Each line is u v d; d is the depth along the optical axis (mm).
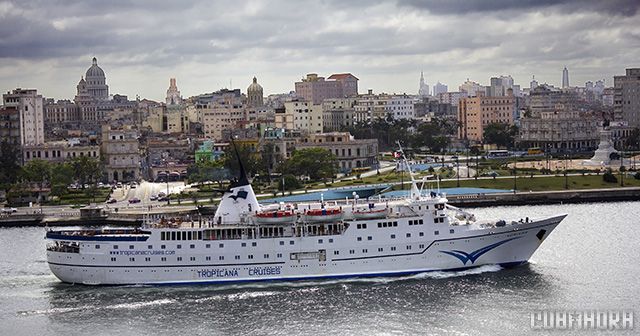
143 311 112938
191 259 122125
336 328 105438
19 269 137125
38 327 108312
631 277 124375
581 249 142750
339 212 122812
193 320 109500
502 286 120000
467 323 106312
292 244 122000
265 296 117312
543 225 127375
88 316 111688
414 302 113750
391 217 124062
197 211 191000
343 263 122750
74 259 123750
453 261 124750
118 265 123000
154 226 125938
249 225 123250
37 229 184750
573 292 117375
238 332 105188
